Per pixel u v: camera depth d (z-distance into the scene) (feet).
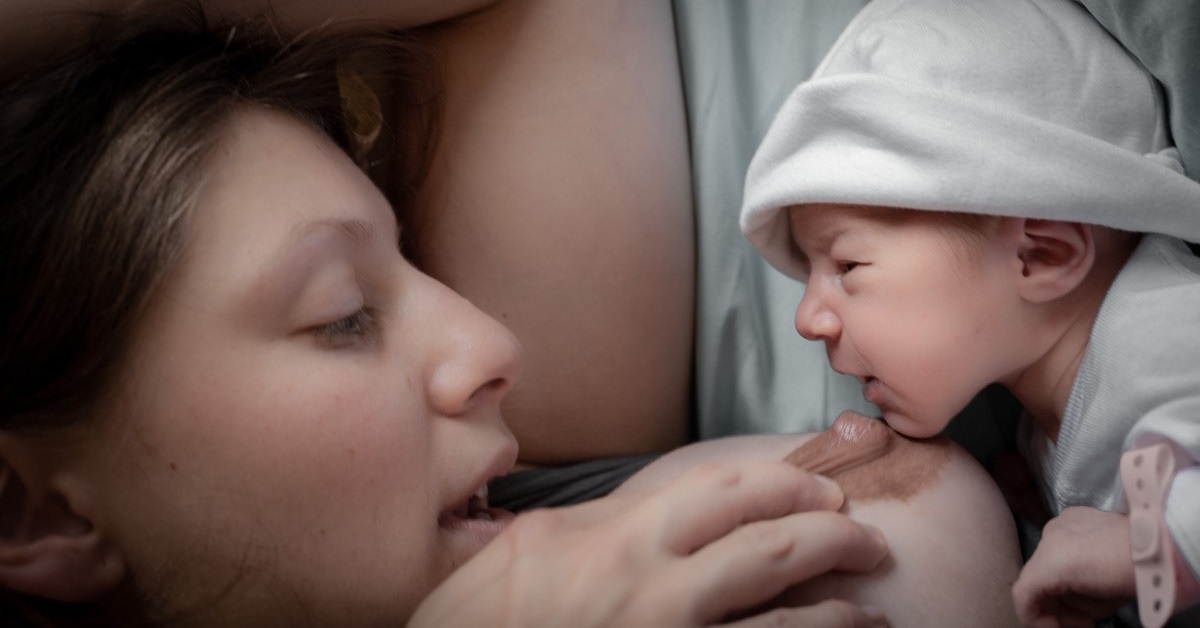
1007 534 2.36
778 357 3.04
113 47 2.09
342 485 1.96
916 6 2.51
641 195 2.82
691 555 1.85
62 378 1.88
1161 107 2.39
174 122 1.96
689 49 3.07
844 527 1.97
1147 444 2.12
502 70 2.72
